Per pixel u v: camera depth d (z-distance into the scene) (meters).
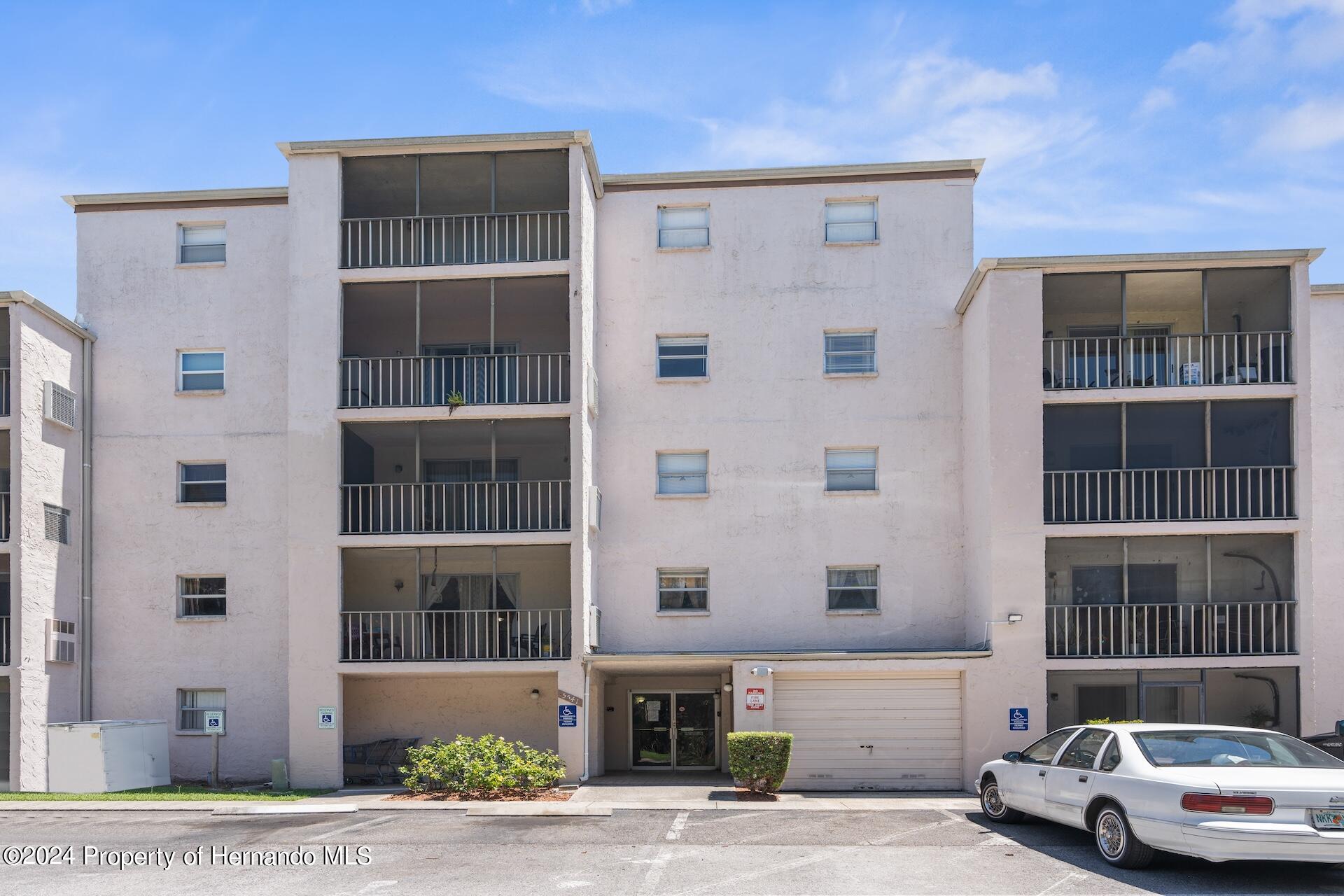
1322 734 18.47
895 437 21.22
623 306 21.72
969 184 21.64
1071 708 19.38
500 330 22.33
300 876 10.85
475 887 10.27
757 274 21.67
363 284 20.39
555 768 18.03
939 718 19.11
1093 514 19.41
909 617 20.80
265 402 21.47
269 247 21.80
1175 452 19.36
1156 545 19.50
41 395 19.91
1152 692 19.39
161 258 21.86
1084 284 19.89
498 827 13.97
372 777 20.20
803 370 21.44
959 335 21.34
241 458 21.36
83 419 21.20
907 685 19.22
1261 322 20.02
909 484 21.09
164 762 19.98
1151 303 20.94
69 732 18.89
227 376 21.56
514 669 19.12
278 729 20.72
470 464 22.53
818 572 20.98
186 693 21.09
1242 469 19.27
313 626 19.48
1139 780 10.62
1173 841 10.06
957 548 20.91
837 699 19.30
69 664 20.31
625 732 21.86
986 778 14.22
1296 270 19.12
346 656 19.70
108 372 21.62
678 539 21.16
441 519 21.50
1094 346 20.69
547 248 21.11
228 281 21.77
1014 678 18.64
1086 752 11.91
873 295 21.52
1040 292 19.20
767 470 21.23
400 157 20.48
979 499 19.75
